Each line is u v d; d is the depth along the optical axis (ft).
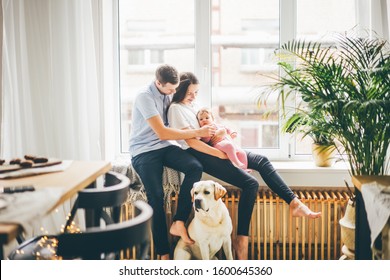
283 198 8.73
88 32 9.27
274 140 10.45
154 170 8.59
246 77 10.36
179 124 8.76
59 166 6.42
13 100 9.05
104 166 6.57
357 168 7.91
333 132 7.86
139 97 8.71
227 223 8.11
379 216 5.39
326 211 9.27
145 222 4.42
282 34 10.13
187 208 8.34
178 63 10.44
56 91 9.26
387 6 8.88
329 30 10.08
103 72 9.68
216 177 8.77
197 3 10.18
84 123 9.27
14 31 9.03
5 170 5.96
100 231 4.17
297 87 8.23
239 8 10.24
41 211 4.31
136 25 10.42
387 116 7.30
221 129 8.98
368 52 7.82
